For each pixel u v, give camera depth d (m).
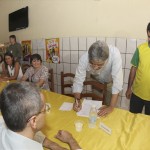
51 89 2.87
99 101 1.73
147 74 1.85
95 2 2.55
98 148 1.15
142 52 1.86
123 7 2.36
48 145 1.17
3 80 2.66
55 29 3.08
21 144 0.76
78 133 1.31
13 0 3.64
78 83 1.80
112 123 1.40
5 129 0.83
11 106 0.75
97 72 1.85
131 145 1.17
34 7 3.26
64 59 3.10
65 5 2.85
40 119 0.85
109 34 2.56
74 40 2.90
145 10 2.23
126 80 2.57
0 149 0.79
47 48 3.28
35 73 2.54
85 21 2.72
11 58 2.90
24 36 3.63
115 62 1.68
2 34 4.18
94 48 1.39
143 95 1.97
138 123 1.38
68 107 1.67
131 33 2.39
